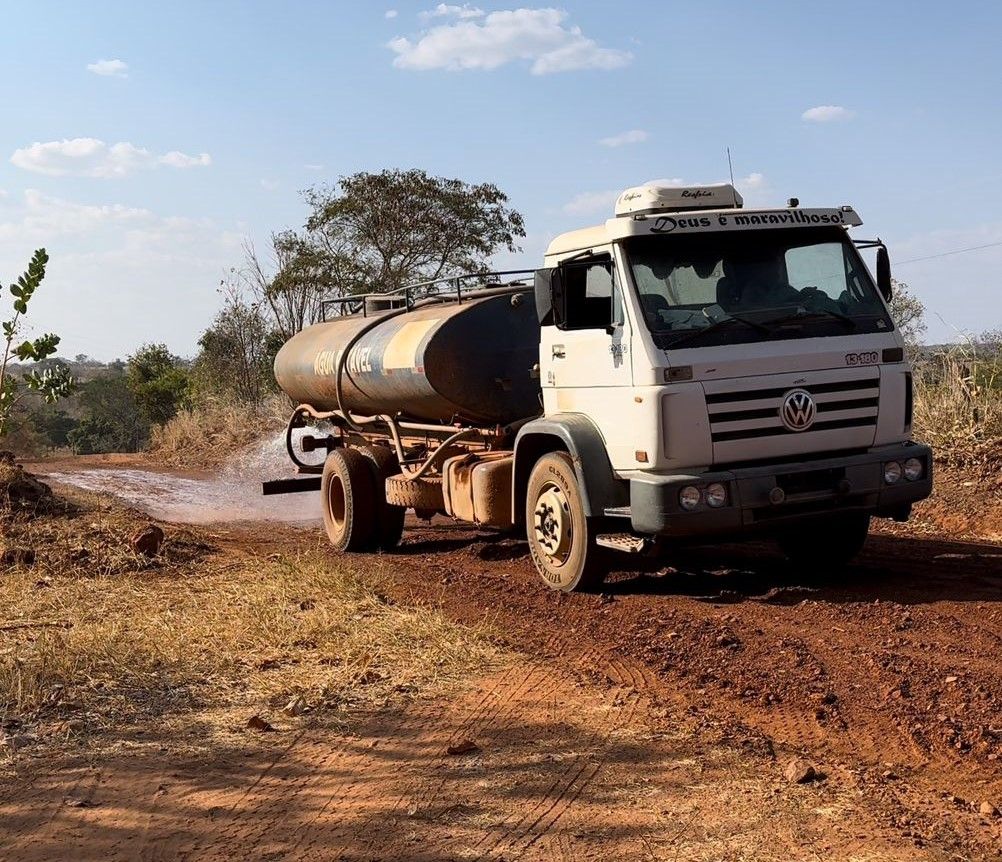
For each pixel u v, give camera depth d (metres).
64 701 6.31
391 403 11.85
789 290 8.34
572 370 8.88
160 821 4.80
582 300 8.40
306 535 13.70
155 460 26.53
